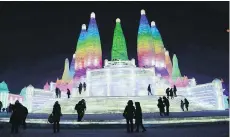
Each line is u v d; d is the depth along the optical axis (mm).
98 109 25625
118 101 28172
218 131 13172
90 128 15797
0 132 13555
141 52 46344
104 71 42469
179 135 11719
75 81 46250
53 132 13750
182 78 52219
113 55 46781
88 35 47875
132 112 13266
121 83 41625
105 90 41469
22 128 15953
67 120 17422
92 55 46500
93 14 49500
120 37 47562
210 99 37188
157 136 11508
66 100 30391
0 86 44438
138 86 41625
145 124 15836
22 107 13609
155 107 26062
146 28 47531
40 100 41969
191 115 19469
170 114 20609
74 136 11867
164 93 42188
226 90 48344
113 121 16844
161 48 50438
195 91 41125
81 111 17016
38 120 17656
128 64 44344
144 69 42531
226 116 18641
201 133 12336
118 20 49188
